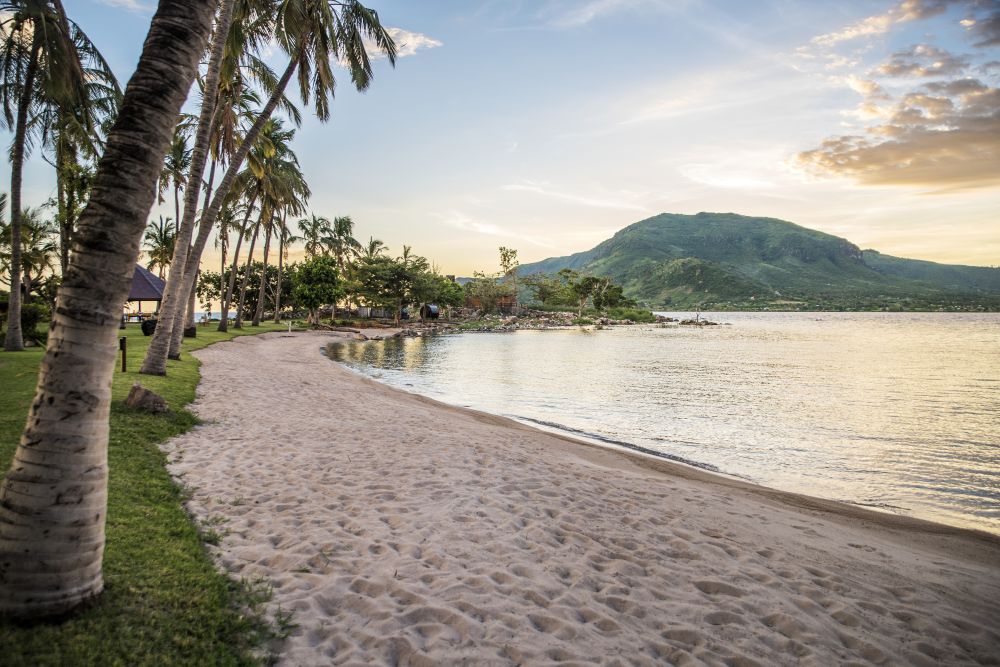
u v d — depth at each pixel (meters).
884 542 6.83
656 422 16.08
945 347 49.91
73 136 18.20
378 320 79.75
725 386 24.17
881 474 10.80
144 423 8.72
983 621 4.71
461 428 12.09
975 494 9.53
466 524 5.80
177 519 5.20
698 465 11.27
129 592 3.50
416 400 17.42
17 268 16.98
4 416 7.90
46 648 2.76
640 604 4.39
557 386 23.75
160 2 3.12
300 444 8.95
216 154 21.53
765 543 6.19
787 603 4.66
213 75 14.85
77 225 2.97
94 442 3.08
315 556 4.76
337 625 3.72
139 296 39.59
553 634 3.81
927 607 4.89
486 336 65.81
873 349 47.62
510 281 122.00
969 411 18.12
